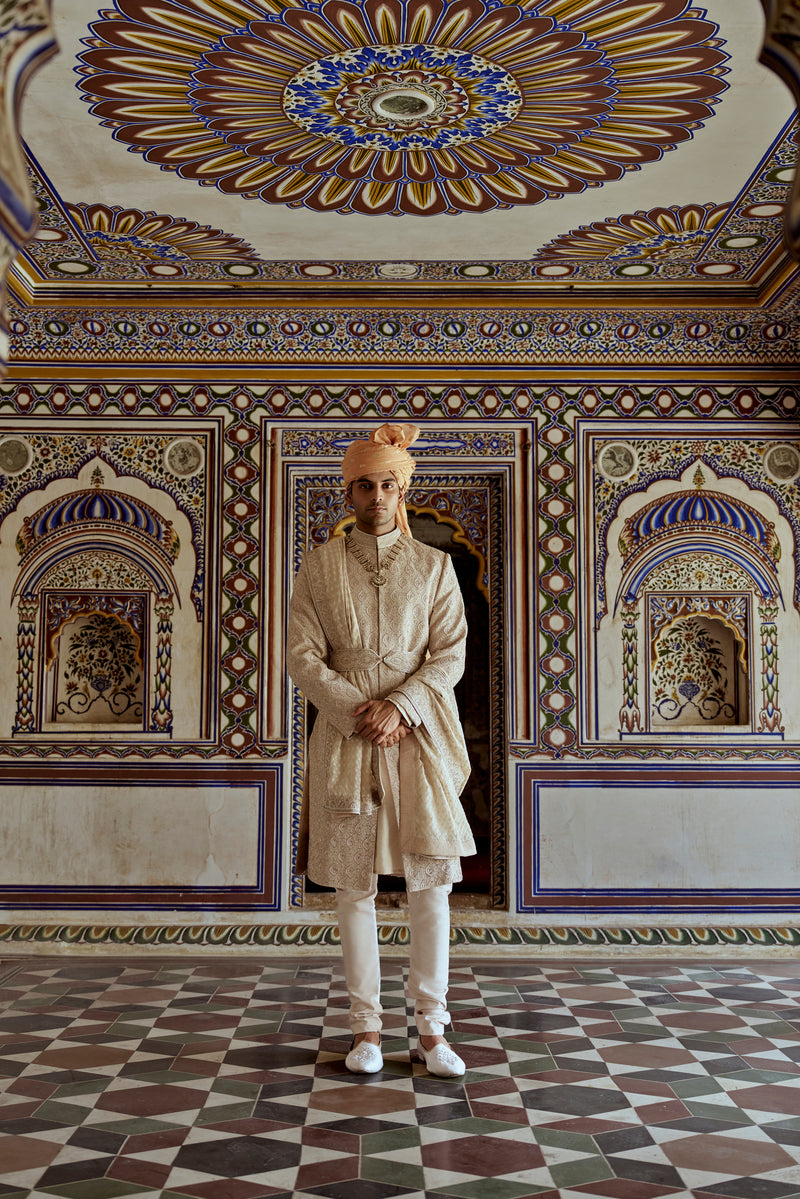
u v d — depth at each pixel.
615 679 5.01
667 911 4.87
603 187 3.85
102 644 5.14
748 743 4.96
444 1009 3.12
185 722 4.94
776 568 5.07
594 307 4.97
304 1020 3.58
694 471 5.09
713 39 2.94
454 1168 2.39
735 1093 2.90
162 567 5.01
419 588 3.19
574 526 5.07
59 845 4.85
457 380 5.11
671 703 5.13
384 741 2.97
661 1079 3.01
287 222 4.16
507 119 3.37
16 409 5.05
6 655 4.96
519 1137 2.57
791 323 5.06
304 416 5.07
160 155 3.59
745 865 4.90
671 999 3.94
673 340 5.11
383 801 3.02
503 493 5.10
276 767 4.90
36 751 4.89
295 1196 2.25
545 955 4.70
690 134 3.46
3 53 1.72
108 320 5.04
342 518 5.17
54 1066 3.08
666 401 5.11
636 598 5.05
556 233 4.27
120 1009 3.73
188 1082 2.95
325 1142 2.53
